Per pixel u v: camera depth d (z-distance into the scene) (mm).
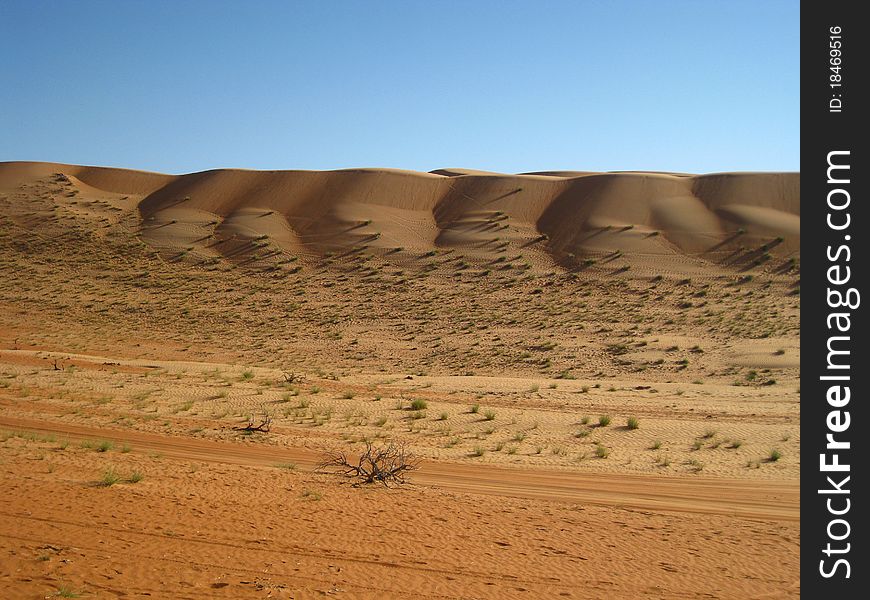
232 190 96250
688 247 75125
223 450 19188
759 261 70000
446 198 93562
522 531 11547
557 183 94688
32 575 7586
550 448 21906
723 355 47688
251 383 35125
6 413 23406
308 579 8398
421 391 34938
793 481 17375
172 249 78375
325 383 36750
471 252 76500
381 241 79438
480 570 9297
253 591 7766
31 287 67125
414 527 11359
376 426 24984
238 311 62594
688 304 61156
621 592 8797
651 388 37688
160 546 9172
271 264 74438
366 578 8633
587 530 11844
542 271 71125
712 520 13039
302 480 14961
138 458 16406
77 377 33719
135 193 99375
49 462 14672
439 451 20797
